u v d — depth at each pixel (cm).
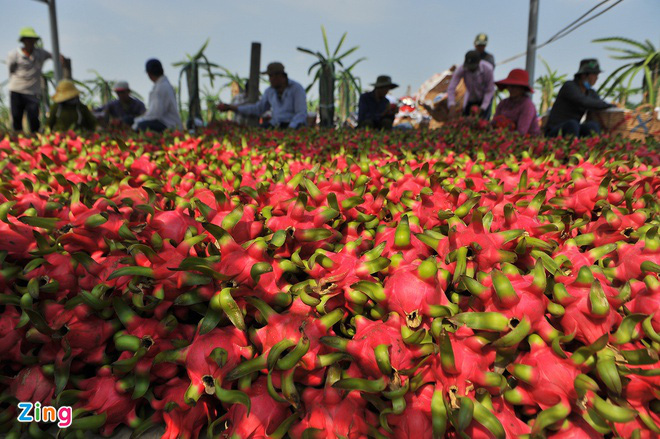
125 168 216
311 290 115
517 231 127
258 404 112
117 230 139
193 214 152
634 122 642
